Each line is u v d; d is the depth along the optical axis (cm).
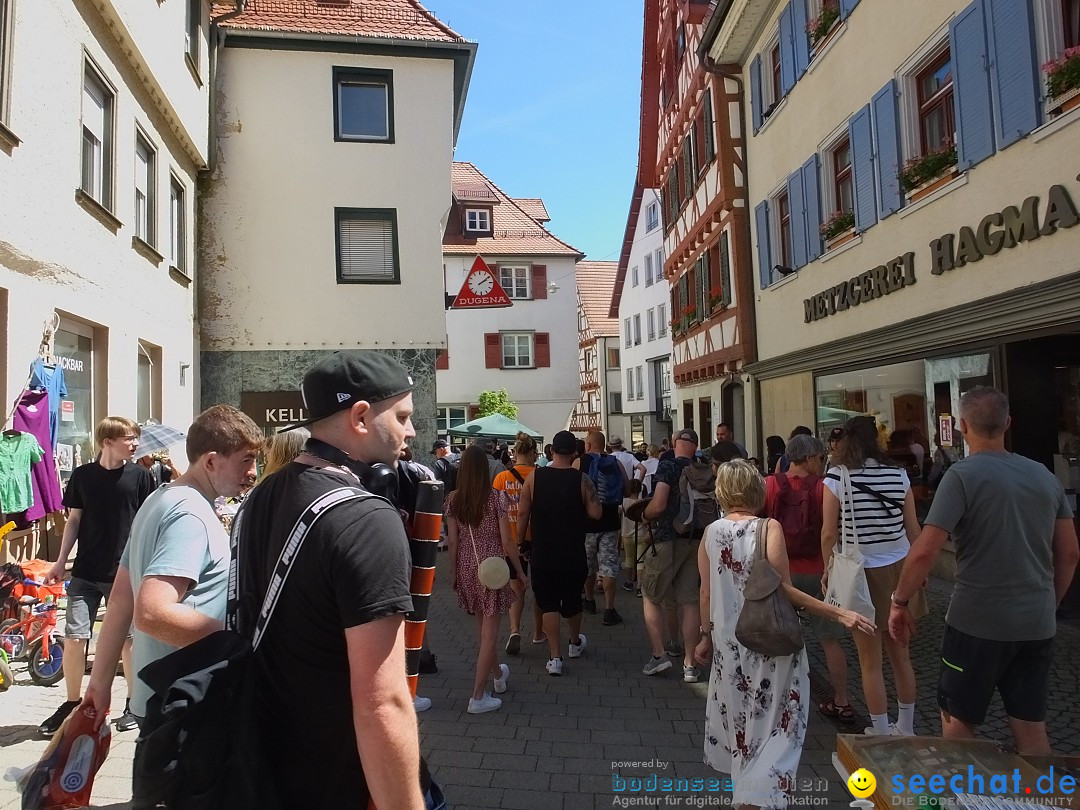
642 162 2425
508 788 372
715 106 1488
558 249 3166
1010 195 696
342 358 181
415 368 1415
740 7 1302
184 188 1212
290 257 1380
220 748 150
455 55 1438
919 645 613
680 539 550
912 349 869
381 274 1420
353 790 156
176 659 157
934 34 812
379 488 181
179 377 1166
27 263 643
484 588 489
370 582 151
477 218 3189
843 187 1091
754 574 325
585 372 5012
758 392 1441
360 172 1410
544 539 567
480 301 1464
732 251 1486
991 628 302
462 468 505
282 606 158
